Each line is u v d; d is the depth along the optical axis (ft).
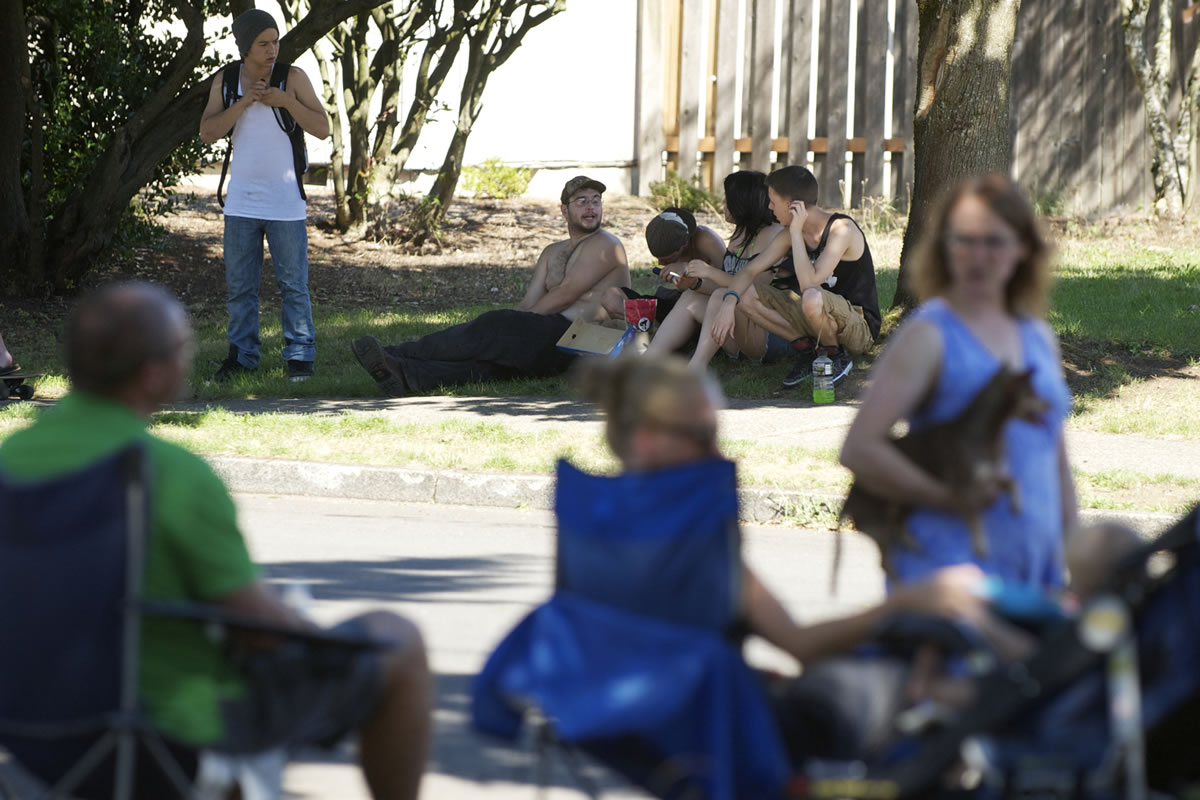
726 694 34.83
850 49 240.73
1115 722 32.40
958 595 36.24
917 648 36.81
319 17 156.76
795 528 95.81
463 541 90.48
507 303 184.34
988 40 133.18
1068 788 33.24
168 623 35.53
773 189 127.03
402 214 221.05
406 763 41.65
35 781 36.09
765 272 130.62
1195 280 177.06
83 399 37.01
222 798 36.81
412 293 190.70
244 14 134.92
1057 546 43.50
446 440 110.93
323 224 221.87
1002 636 35.88
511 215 235.81
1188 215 223.92
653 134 249.75
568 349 134.72
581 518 38.24
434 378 135.85
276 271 141.38
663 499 37.14
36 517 34.17
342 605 74.33
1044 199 234.17
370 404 130.41
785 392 130.41
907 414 42.86
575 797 50.57
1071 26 231.91
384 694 40.81
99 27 181.37
